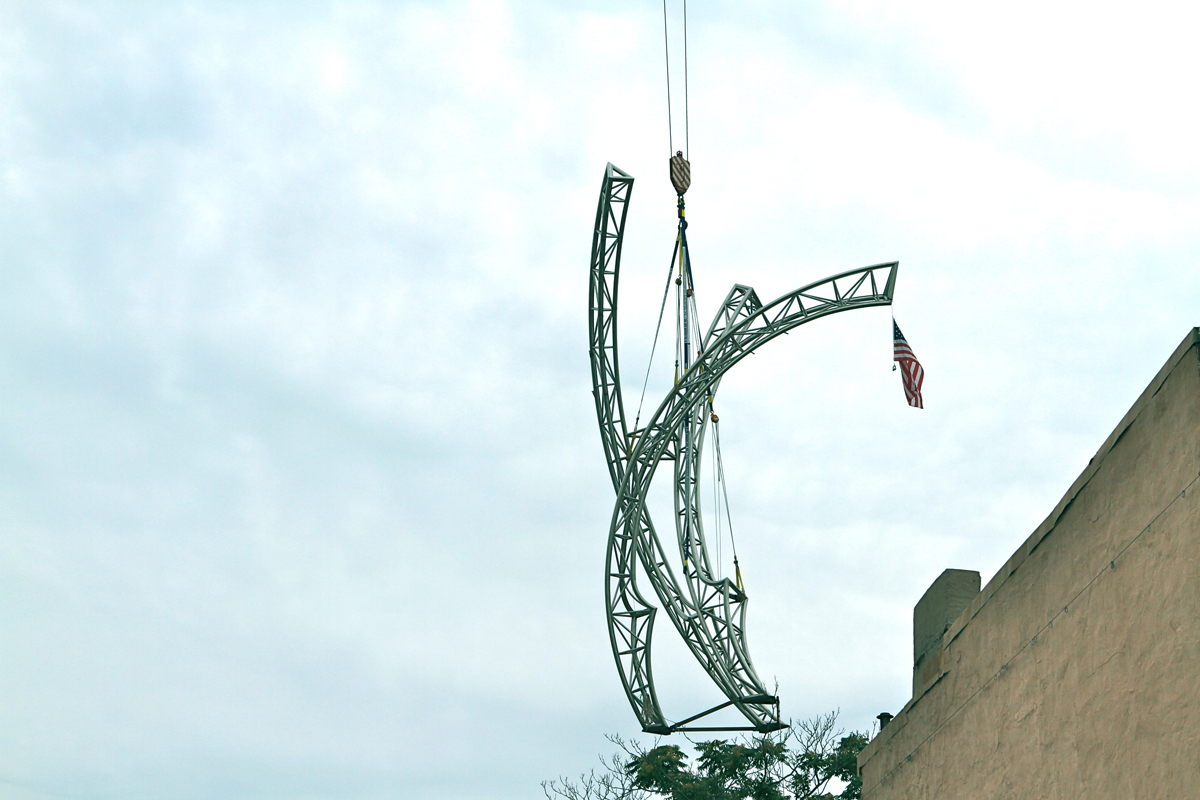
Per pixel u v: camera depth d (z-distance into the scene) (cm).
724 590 4344
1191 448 973
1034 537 1250
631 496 4247
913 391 3506
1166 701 980
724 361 4062
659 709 4281
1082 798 1104
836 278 3919
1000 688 1303
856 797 4475
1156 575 1011
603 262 4241
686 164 4594
